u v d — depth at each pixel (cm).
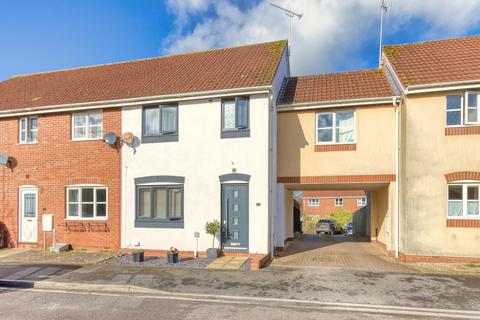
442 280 908
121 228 1340
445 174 1133
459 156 1127
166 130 1308
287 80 1611
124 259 1188
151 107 1346
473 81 1098
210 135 1263
